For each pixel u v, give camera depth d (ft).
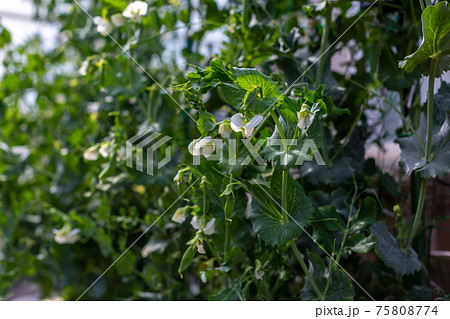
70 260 5.12
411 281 3.13
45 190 5.96
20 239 5.82
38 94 6.29
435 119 2.57
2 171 5.74
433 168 2.32
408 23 3.30
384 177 3.31
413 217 2.93
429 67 2.19
